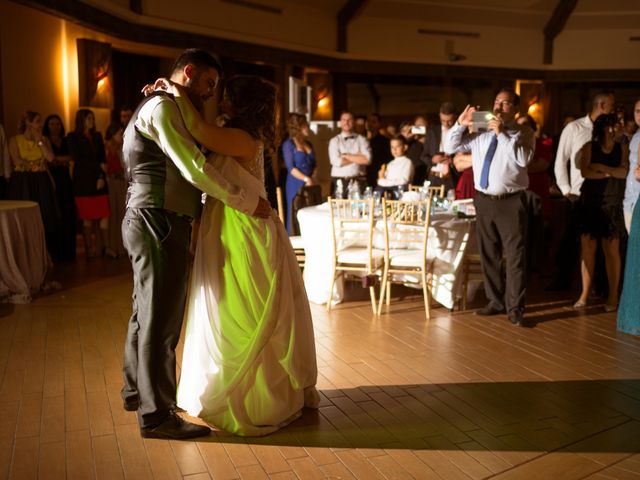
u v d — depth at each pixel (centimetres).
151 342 260
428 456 257
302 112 1030
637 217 429
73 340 409
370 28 1217
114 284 583
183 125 251
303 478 238
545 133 1383
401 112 1486
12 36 744
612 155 486
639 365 375
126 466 245
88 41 847
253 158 275
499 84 1369
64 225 708
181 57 264
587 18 1314
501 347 406
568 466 251
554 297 550
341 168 725
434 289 500
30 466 244
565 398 322
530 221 598
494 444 269
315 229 511
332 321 465
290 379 283
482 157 458
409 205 509
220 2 967
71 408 300
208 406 272
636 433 282
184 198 262
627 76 1337
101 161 727
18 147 650
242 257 269
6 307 495
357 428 283
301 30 1116
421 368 364
